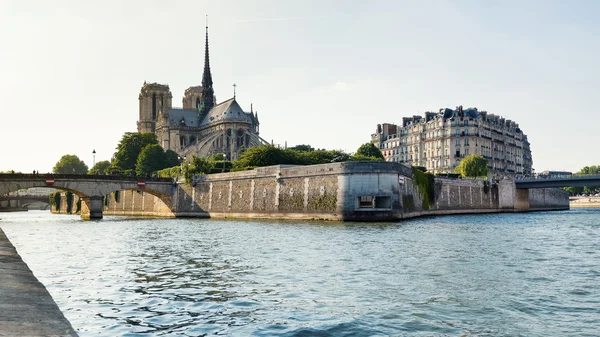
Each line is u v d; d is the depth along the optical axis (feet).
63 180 357.00
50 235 199.52
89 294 76.69
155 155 636.89
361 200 272.51
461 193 386.73
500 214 377.91
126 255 126.41
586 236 170.40
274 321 61.31
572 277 90.02
